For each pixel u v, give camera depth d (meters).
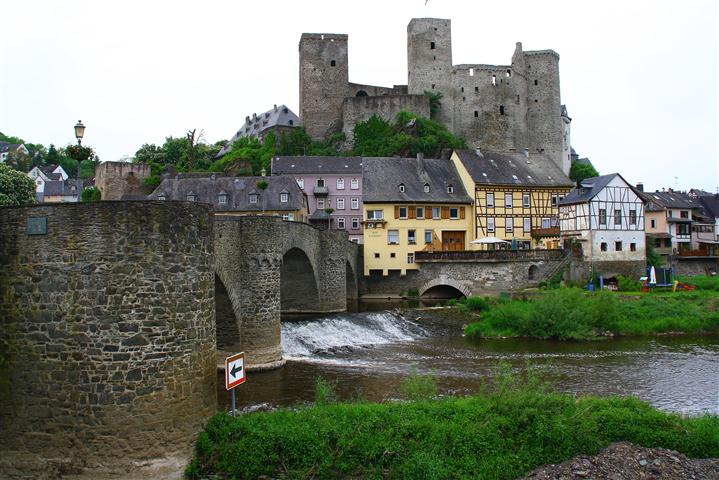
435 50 102.69
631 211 61.84
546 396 19.44
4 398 14.45
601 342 41.28
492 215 68.25
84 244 14.07
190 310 14.95
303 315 45.06
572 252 60.22
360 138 95.69
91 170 138.75
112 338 13.91
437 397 24.48
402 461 15.77
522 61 103.94
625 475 16.47
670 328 44.91
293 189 69.56
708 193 102.62
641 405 20.61
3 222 14.59
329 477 15.23
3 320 14.52
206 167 103.00
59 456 14.02
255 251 29.34
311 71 103.44
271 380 27.53
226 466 14.76
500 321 44.44
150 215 14.34
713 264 75.44
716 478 16.77
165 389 14.33
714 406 25.27
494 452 16.59
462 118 102.19
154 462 14.10
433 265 61.75
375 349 37.62
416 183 67.62
